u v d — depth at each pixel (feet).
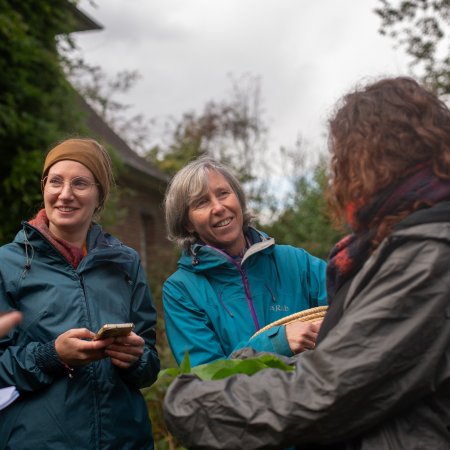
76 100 22.17
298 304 8.84
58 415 7.18
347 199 4.75
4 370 7.23
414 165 4.58
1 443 7.22
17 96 18.42
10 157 18.10
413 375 4.16
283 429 4.26
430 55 30.07
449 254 4.22
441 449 4.20
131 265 8.43
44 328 7.47
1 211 17.53
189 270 8.82
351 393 4.12
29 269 7.72
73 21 22.40
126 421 7.58
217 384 4.56
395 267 4.25
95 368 7.47
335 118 4.91
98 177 8.36
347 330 4.22
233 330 8.39
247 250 8.65
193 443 4.52
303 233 40.52
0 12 18.10
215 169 9.02
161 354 16.43
